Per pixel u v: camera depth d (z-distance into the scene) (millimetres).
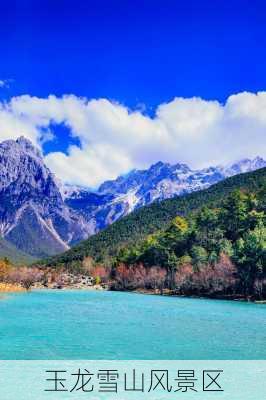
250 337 66250
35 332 68938
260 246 151500
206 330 73125
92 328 74625
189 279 184250
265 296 148125
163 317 92875
